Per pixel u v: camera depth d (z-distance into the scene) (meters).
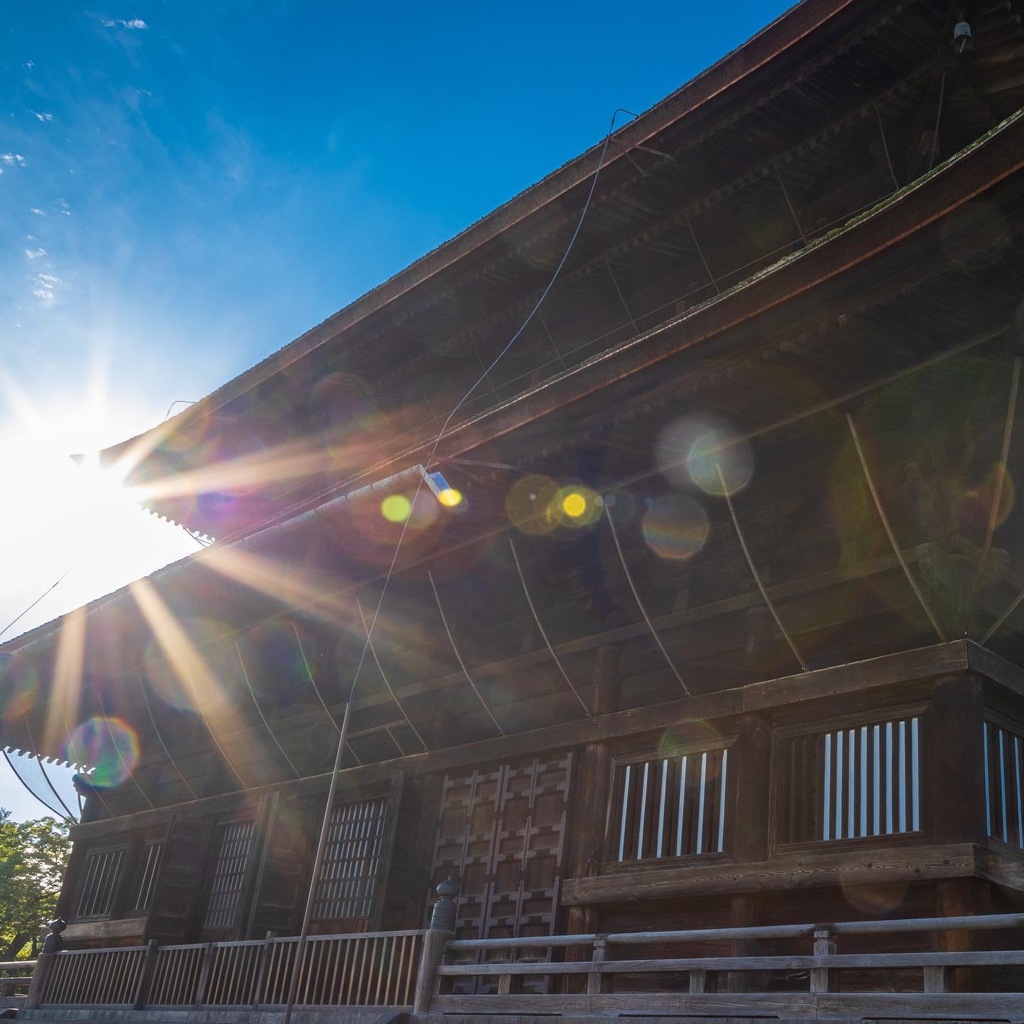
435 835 17.38
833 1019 9.68
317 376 23.91
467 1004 12.60
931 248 10.48
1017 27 13.61
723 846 13.48
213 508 27.81
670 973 13.70
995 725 12.37
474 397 22.77
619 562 16.25
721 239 18.20
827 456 13.87
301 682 21.84
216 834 21.61
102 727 26.58
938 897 11.39
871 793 12.38
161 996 17.77
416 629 19.59
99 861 24.52
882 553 13.32
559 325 20.91
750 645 14.20
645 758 14.90
